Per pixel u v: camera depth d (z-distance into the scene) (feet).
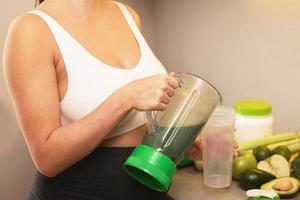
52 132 2.27
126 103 2.20
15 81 2.30
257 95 4.48
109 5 2.97
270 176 3.06
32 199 2.72
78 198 2.57
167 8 5.33
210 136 3.12
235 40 4.56
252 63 4.44
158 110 2.22
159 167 2.19
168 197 3.16
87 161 2.53
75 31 2.56
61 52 2.41
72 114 2.48
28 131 2.30
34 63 2.29
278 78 4.21
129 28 2.94
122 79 2.52
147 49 2.89
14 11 4.34
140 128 2.65
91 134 2.23
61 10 2.57
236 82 4.69
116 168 2.56
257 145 3.46
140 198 2.65
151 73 2.71
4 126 4.44
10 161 4.57
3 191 4.57
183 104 2.39
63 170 2.45
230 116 3.16
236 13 4.45
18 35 2.31
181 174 3.47
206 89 2.43
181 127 2.34
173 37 5.38
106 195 2.58
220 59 4.81
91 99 2.44
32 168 4.76
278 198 2.74
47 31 2.39
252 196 2.77
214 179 3.20
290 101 4.16
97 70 2.47
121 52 2.73
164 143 2.29
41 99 2.28
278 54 4.14
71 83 2.43
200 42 5.00
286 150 3.31
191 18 5.03
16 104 2.32
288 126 4.24
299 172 3.03
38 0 2.90
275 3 4.03
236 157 3.28
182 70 5.39
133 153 2.30
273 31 4.13
